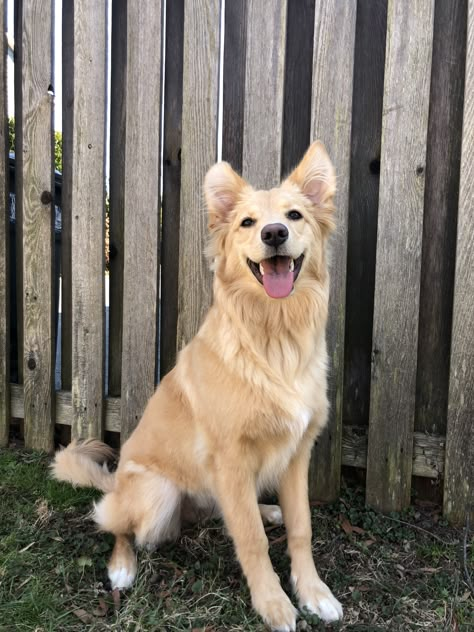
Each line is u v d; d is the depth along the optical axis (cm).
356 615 74
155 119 106
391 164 95
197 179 107
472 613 73
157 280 110
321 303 85
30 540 88
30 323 121
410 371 98
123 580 80
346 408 109
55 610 72
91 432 119
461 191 92
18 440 130
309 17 102
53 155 117
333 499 106
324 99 98
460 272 93
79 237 114
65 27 116
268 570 76
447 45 94
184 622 72
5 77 118
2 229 121
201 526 100
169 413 90
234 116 108
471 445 95
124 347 114
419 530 95
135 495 88
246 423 78
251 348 79
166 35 111
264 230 77
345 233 100
